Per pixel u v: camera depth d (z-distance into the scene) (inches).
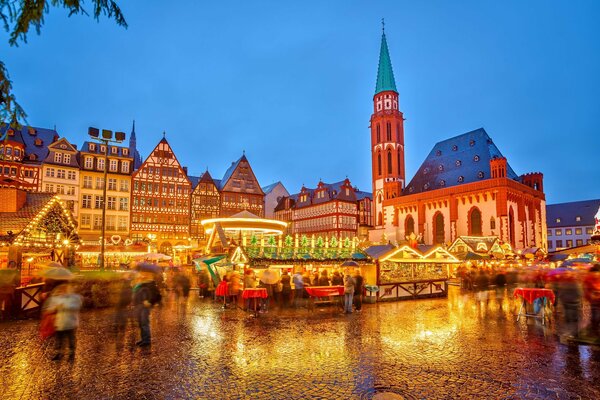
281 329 530.6
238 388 305.0
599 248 1518.2
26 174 2192.4
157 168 2632.9
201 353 402.9
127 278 553.6
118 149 2551.7
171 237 2615.7
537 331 522.0
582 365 365.7
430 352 411.8
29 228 807.1
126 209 2495.1
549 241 4001.0
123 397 286.4
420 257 939.3
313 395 291.6
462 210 2588.6
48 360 373.7
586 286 482.9
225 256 847.7
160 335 486.9
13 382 315.3
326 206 3403.1
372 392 297.4
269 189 4210.1
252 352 408.5
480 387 309.4
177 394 292.5
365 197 3563.0
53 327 373.1
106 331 502.3
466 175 2669.8
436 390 302.7
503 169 2411.4
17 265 786.2
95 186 2405.3
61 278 382.3
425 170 3029.0
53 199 905.5
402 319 615.5
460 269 1294.3
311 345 440.5
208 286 890.7
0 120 193.5
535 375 338.3
